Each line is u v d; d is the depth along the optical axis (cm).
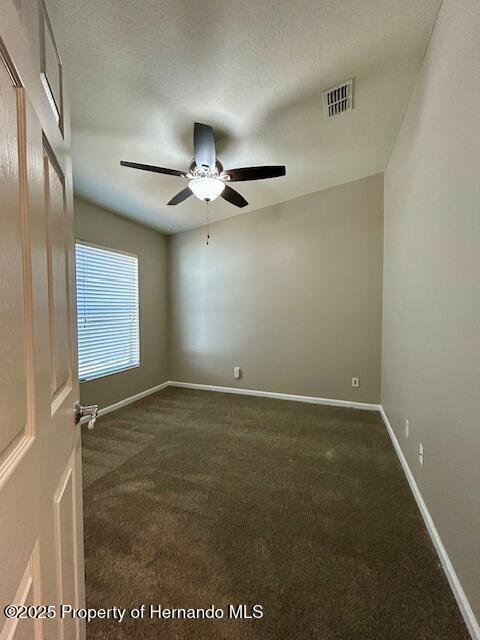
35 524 59
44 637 62
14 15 52
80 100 189
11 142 51
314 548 152
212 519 174
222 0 136
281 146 266
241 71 178
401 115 234
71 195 98
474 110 118
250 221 418
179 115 211
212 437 286
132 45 153
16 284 52
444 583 132
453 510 133
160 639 111
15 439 51
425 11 153
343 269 370
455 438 133
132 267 407
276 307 407
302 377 397
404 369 235
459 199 132
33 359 59
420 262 192
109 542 156
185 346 471
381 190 346
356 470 227
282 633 112
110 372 365
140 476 219
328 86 198
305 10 145
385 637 111
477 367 114
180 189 315
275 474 222
